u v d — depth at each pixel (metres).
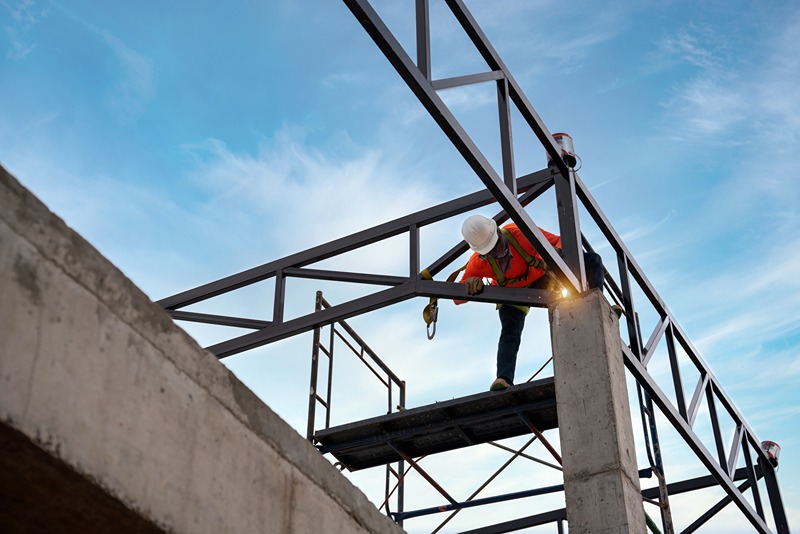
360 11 5.93
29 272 2.77
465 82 6.86
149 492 3.01
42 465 2.71
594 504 6.71
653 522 8.70
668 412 8.63
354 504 4.24
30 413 2.65
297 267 9.12
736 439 10.52
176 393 3.25
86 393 2.86
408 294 8.25
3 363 2.62
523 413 8.55
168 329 3.28
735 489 9.73
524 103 7.73
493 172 6.82
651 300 9.43
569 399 7.18
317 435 9.05
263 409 3.74
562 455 6.98
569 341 7.41
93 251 3.02
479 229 8.02
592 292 7.53
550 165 8.24
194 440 3.29
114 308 3.05
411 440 9.14
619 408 7.11
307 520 3.86
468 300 7.99
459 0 7.26
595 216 8.66
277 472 3.74
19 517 2.92
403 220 8.70
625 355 7.96
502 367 8.61
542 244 7.25
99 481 2.82
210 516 3.27
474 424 8.82
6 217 2.74
